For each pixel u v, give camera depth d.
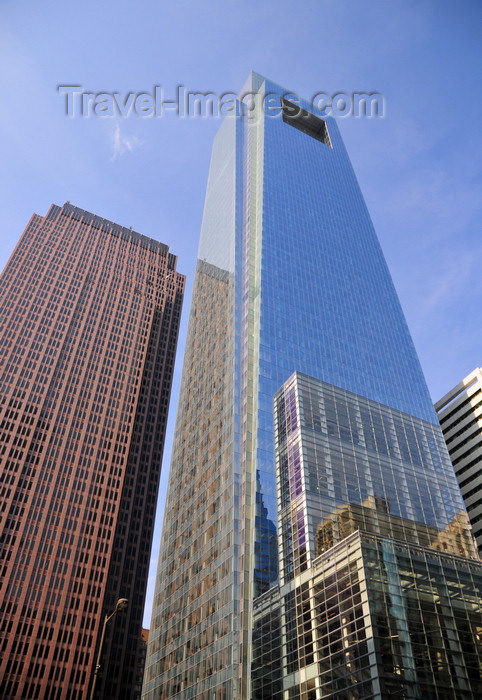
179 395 139.12
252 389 102.00
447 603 70.06
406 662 60.91
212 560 89.50
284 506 84.75
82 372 181.38
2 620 128.38
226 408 105.38
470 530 94.38
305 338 114.62
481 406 123.44
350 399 106.56
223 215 154.12
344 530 81.62
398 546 73.12
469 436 123.50
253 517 84.69
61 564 142.25
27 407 163.75
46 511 148.38
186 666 86.50
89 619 138.38
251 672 71.19
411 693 58.69
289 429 94.38
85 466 161.88
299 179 161.62
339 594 68.44
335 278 136.88
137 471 179.75
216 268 144.50
